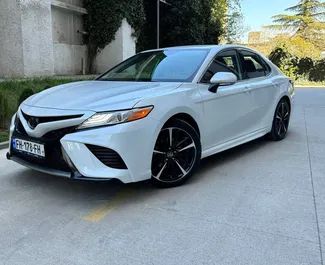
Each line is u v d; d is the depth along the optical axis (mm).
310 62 23047
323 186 3555
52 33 13141
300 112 8594
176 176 3512
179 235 2580
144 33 18188
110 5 14383
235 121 4281
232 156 4645
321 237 2553
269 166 4207
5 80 8508
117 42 14727
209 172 3984
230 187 3521
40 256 2311
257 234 2590
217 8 21047
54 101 3303
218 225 2729
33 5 10961
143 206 3078
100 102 3096
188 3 18219
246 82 4566
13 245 2441
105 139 2893
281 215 2900
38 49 11344
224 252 2357
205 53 4195
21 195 3316
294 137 5781
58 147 3039
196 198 3248
